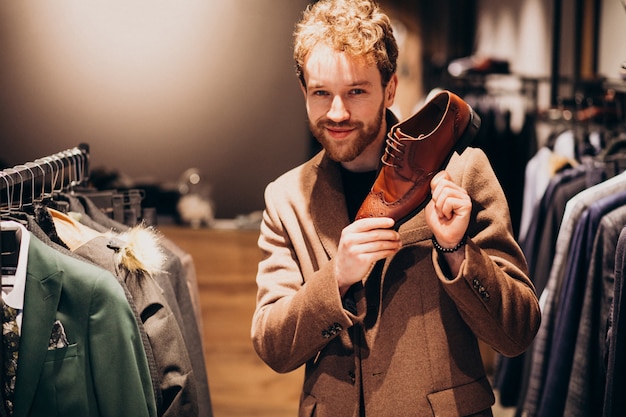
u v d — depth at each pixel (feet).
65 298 4.58
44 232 5.16
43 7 13.43
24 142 13.76
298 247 4.89
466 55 17.17
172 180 14.03
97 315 4.58
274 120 13.94
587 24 11.74
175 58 13.73
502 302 4.40
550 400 6.82
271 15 13.61
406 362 4.62
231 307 11.23
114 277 4.72
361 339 4.68
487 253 4.66
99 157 13.92
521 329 4.53
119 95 13.78
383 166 4.50
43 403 4.50
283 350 4.65
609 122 9.21
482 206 4.71
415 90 15.88
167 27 13.62
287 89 13.84
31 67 13.58
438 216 4.33
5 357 4.53
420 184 4.44
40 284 4.54
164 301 5.40
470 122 4.48
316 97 4.59
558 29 13.05
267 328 4.69
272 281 4.91
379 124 4.64
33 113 13.71
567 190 8.92
